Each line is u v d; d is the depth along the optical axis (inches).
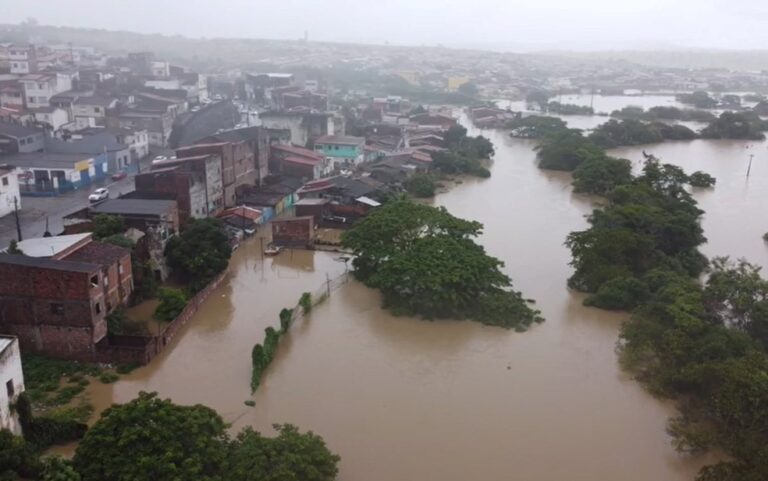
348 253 2652.6
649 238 2425.0
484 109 6860.2
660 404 1592.0
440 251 2128.4
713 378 1517.0
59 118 4232.3
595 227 2677.2
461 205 3427.7
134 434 1126.4
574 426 1494.8
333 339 1909.4
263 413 1510.8
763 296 1875.0
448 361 1788.9
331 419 1496.1
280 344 1863.9
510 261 2581.2
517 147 5398.6
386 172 3688.5
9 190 2748.5
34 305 1670.8
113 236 2076.8
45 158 3255.4
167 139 4441.4
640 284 2127.2
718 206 3548.2
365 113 5944.9
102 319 1737.2
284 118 4394.7
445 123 5723.4
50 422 1358.3
